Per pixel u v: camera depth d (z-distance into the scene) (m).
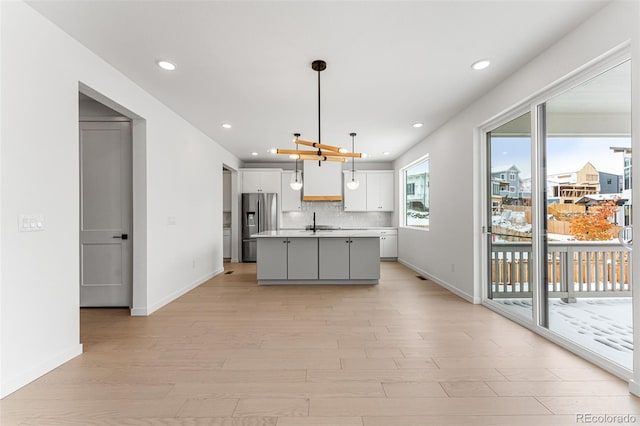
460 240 4.21
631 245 1.95
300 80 3.18
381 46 2.55
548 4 2.05
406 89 3.41
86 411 1.73
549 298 2.75
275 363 2.29
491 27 2.30
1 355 1.88
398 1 2.02
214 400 1.83
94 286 3.68
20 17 2.00
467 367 2.21
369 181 7.70
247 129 4.92
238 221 7.34
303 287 4.79
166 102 3.76
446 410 1.72
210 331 2.94
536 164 2.86
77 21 2.21
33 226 2.08
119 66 2.87
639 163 1.83
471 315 3.40
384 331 2.93
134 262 3.45
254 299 4.10
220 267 6.01
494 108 3.36
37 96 2.12
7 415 1.69
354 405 1.77
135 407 1.76
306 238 4.97
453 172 4.40
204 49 2.59
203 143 5.12
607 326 2.18
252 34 2.38
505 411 1.71
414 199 6.73
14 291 1.96
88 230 3.65
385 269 6.32
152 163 3.58
